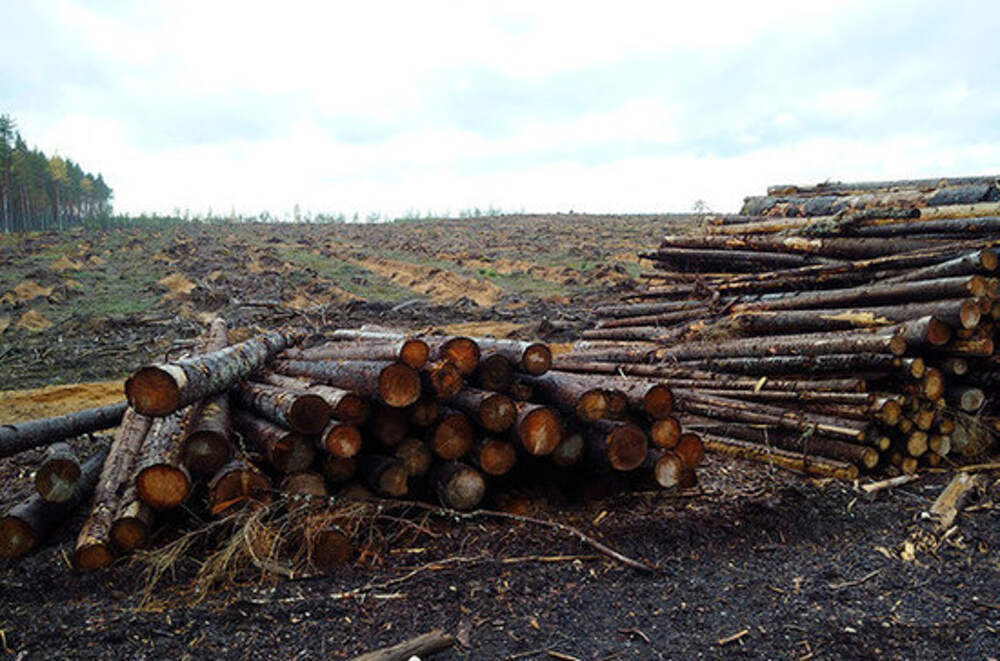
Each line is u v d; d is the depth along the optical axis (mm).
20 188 62938
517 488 5070
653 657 3338
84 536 4141
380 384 4453
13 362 12023
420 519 4754
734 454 6297
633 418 5020
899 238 7715
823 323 6711
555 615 3695
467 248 33969
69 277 22875
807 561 4367
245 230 49094
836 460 5727
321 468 4742
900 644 3430
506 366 4930
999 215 7051
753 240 9203
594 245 34156
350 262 29938
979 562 4312
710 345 7387
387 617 3646
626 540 4539
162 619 3584
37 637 3420
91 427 5672
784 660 3311
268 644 3410
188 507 4559
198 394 4652
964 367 5934
